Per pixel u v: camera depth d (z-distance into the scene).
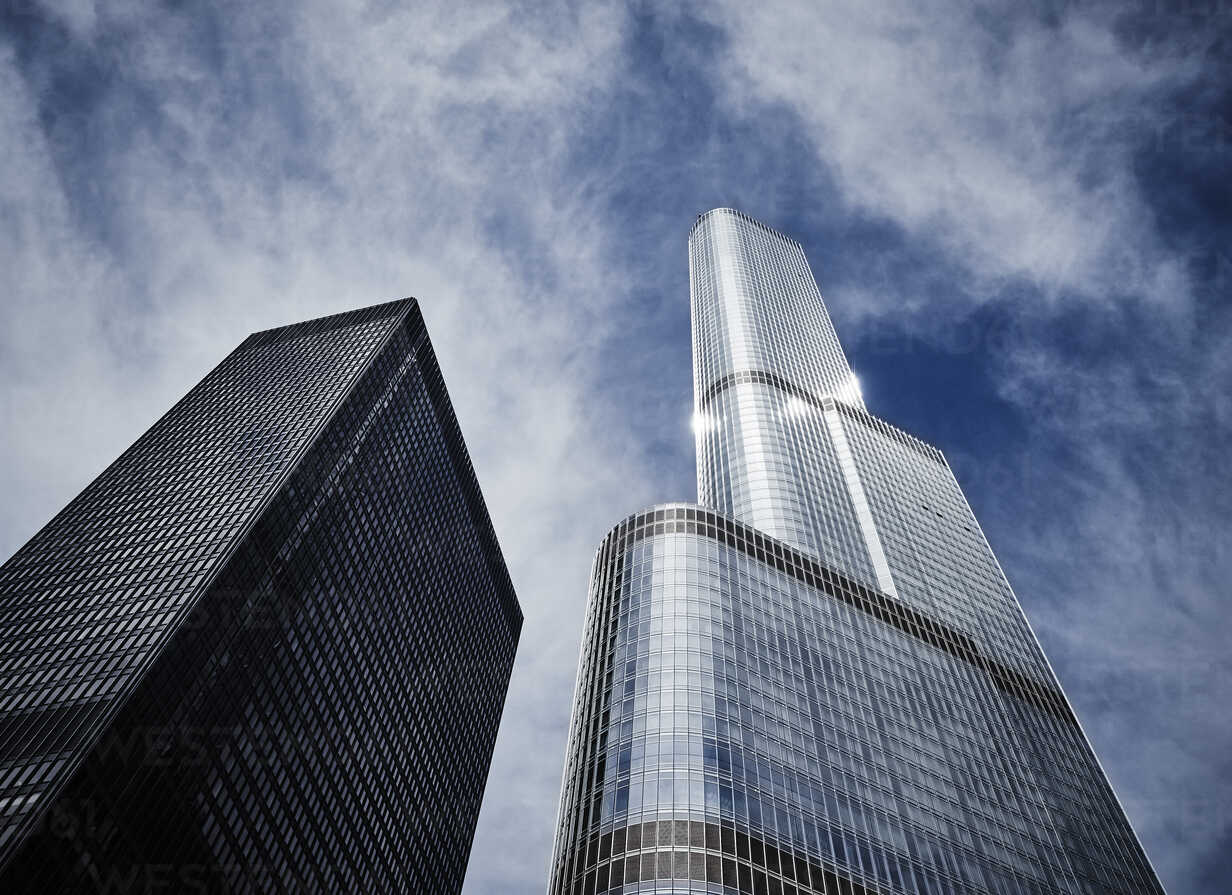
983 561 174.38
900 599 133.62
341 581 148.62
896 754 96.69
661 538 108.12
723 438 170.88
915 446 199.00
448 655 186.00
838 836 78.75
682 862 66.56
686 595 97.31
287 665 127.69
